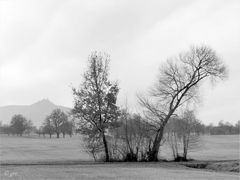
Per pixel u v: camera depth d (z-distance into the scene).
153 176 30.36
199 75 55.22
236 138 154.62
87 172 33.22
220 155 73.06
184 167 44.56
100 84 54.12
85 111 53.25
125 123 54.81
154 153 54.75
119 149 54.59
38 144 127.44
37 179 24.78
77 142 138.88
